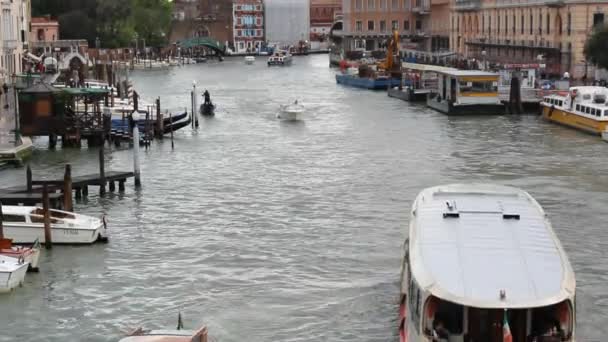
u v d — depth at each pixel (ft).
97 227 137.49
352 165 205.67
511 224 90.89
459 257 84.58
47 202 134.92
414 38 628.28
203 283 120.06
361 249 133.39
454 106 304.91
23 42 407.44
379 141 245.24
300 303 112.37
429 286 80.28
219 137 258.98
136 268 126.52
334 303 111.96
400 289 110.73
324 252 132.46
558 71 380.37
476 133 258.37
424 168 199.72
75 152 226.79
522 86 327.06
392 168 200.44
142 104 292.61
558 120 274.36
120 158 219.20
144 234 144.15
